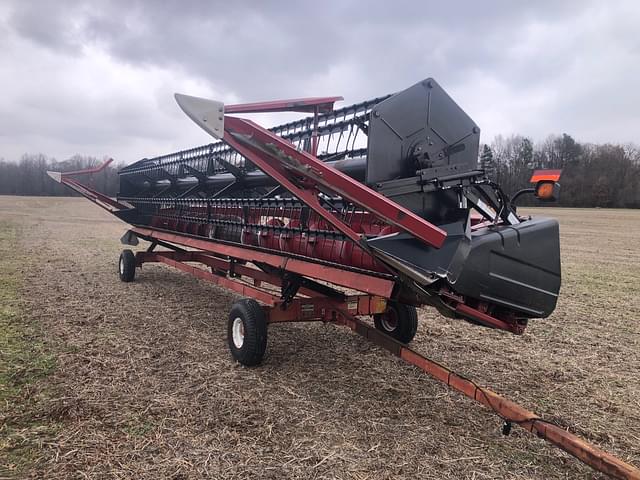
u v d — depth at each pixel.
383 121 3.51
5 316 6.12
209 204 6.55
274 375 4.40
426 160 3.73
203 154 7.36
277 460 2.97
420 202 3.63
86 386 3.98
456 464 3.00
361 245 3.27
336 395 4.00
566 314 7.54
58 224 27.67
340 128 4.51
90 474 2.75
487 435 3.40
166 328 5.85
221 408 3.66
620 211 57.28
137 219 9.31
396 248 3.24
